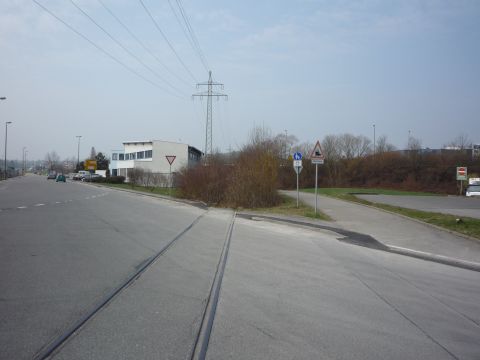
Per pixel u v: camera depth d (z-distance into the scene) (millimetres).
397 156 69062
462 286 8391
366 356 4746
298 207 26016
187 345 4852
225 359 4551
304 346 4969
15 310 5914
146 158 82562
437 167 63438
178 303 6449
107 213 19984
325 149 77750
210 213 23297
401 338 5352
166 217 19594
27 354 4520
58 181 75875
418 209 25688
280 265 9617
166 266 9055
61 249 10438
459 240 14266
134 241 12117
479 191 44531
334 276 8734
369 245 13453
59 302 6301
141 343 4875
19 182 64875
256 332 5363
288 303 6664
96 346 4766
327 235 15523
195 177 33094
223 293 7129
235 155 31250
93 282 7473
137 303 6383
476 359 4801
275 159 28578
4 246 10648
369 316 6191
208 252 10938
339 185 72750
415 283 8477
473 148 71625
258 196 27391
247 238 13914
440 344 5203
